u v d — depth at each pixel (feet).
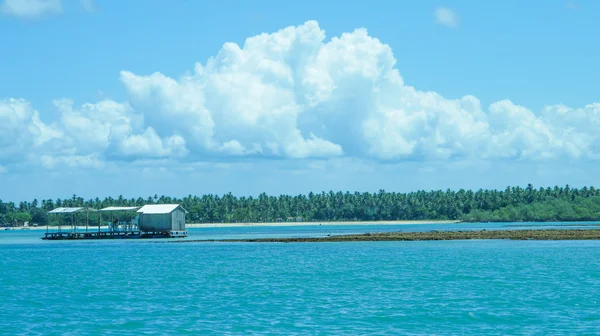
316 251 401.08
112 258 365.40
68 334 146.72
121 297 201.67
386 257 342.64
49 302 193.16
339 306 178.19
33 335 146.20
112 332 148.36
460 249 397.19
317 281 236.02
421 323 153.38
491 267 276.82
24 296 206.80
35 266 319.68
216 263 320.70
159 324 156.46
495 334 141.28
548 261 303.68
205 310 174.60
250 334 143.95
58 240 610.24
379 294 200.23
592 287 209.05
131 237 567.59
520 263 294.46
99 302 191.93
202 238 635.66
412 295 197.06
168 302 189.67
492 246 424.46
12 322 161.07
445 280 232.94
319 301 187.52
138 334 146.00
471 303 179.73
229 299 193.77
